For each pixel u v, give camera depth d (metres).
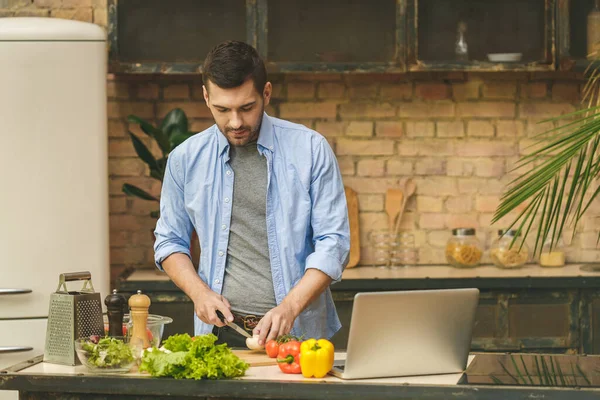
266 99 2.77
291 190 2.87
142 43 4.66
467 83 5.06
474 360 2.65
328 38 4.68
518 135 5.07
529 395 2.23
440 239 5.08
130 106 4.99
